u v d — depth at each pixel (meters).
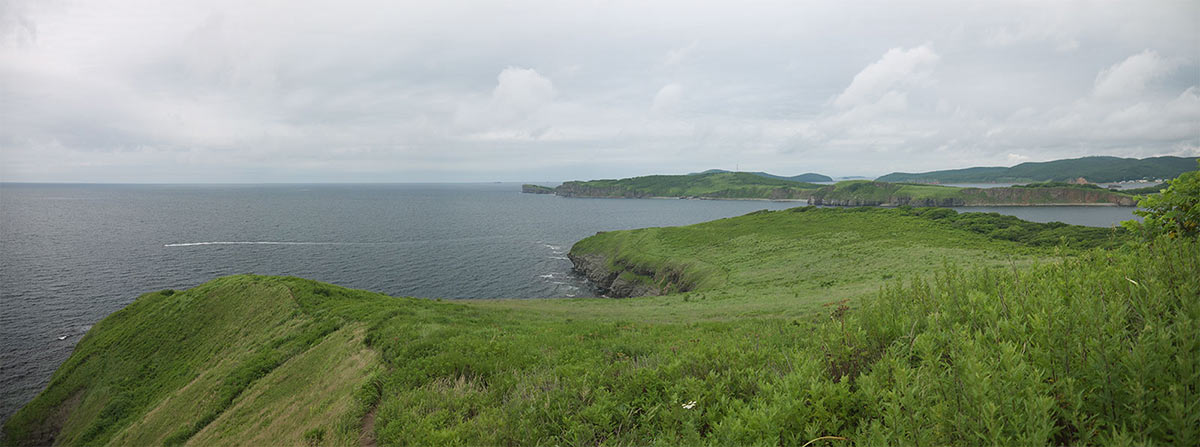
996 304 4.86
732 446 3.89
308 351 23.94
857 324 5.68
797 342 7.67
